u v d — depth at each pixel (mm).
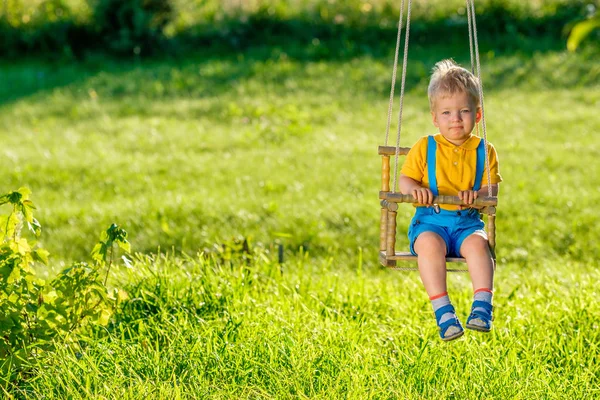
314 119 17969
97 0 22656
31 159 14641
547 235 11125
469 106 5609
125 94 19984
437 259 5387
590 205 12203
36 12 23375
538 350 6586
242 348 6195
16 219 6242
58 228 11234
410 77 20453
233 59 22266
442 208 5602
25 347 5992
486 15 22969
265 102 19109
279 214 11773
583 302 7469
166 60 22484
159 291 7309
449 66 5773
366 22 23406
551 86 19859
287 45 22922
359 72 20812
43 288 6406
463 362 6223
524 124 17109
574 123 17141
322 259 10164
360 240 10859
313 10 23875
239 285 7586
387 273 9875
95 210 11867
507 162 14477
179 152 15531
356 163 14656
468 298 8031
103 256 6430
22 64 22281
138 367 5961
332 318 7121
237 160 14961
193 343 6352
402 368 6117
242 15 23547
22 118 18094
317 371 6016
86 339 6266
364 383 5797
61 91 20125
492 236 5441
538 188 13031
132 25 22719
